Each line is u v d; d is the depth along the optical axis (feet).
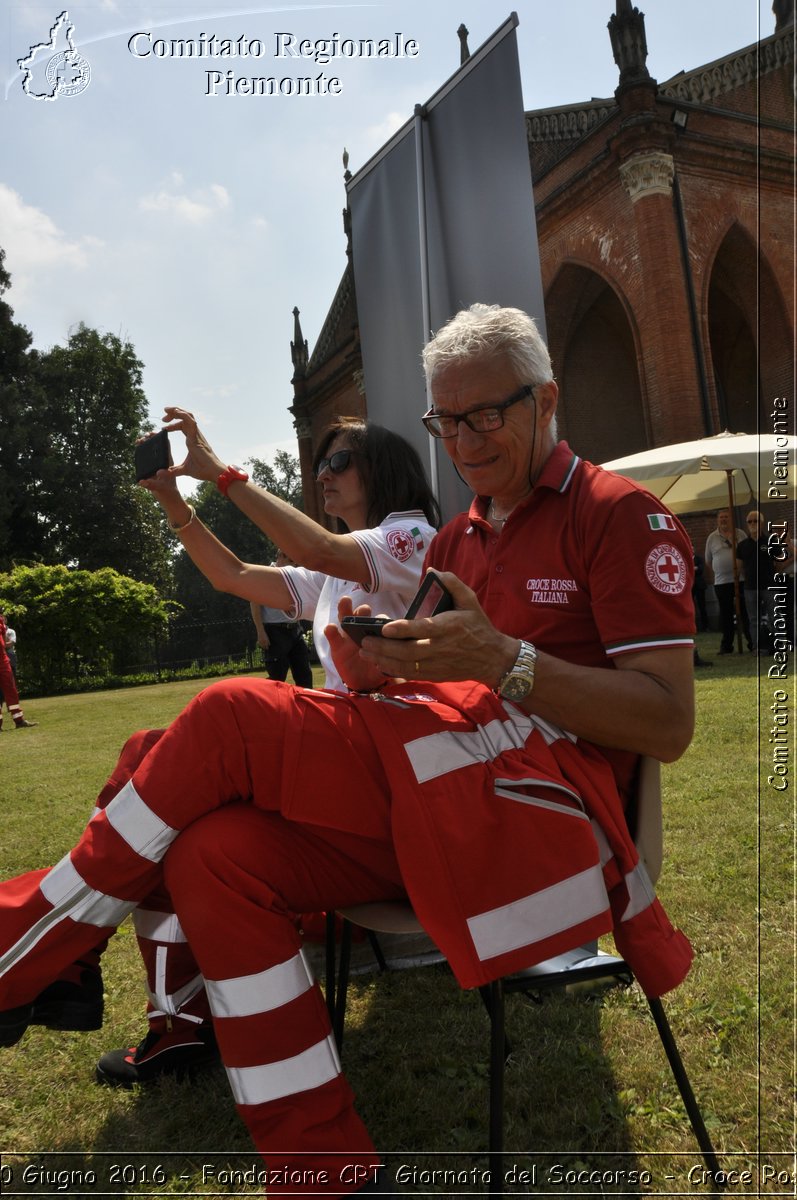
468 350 5.42
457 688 5.23
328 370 89.81
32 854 13.25
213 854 4.66
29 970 5.09
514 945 4.56
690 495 40.88
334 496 7.77
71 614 74.13
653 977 4.99
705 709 19.60
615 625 5.03
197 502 175.83
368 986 8.31
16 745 29.27
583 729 4.92
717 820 11.47
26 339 109.50
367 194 14.12
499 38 11.29
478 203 11.98
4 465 109.60
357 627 4.72
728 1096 5.85
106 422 117.19
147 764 4.90
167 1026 6.71
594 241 57.26
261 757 4.75
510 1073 6.46
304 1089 4.52
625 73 52.80
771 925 8.25
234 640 82.43
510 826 4.64
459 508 12.89
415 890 4.58
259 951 4.61
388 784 4.77
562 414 67.82
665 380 52.90
